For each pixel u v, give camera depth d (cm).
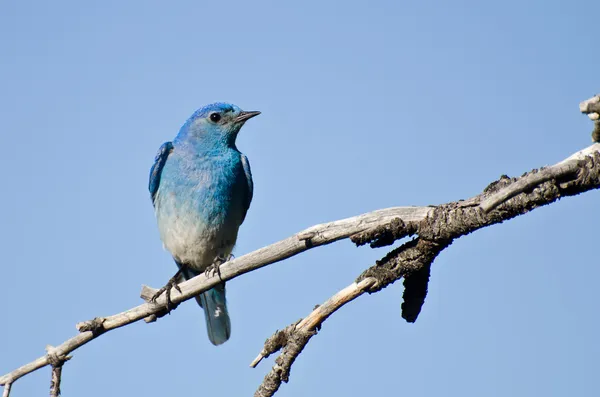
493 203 879
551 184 910
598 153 904
